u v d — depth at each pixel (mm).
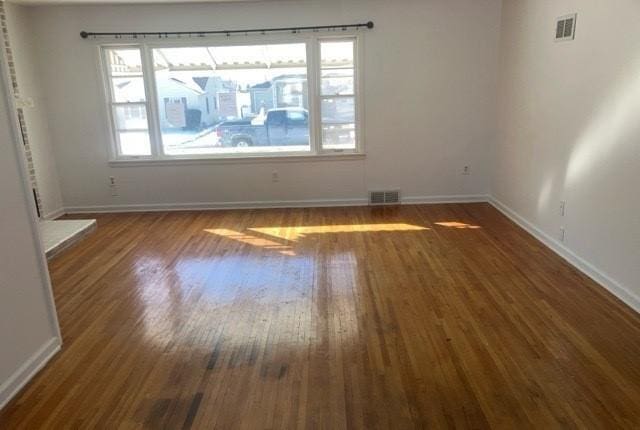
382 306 3381
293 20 5645
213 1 5516
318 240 4875
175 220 5762
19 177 2635
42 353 2781
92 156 6059
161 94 5992
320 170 6109
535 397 2361
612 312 3174
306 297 3574
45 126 5879
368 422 2236
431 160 6062
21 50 5445
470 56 5711
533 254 4270
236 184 6168
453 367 2631
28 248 2688
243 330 3115
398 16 5613
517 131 5129
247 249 4676
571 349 2756
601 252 3584
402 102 5875
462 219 5414
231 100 6004
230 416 2305
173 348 2918
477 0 5535
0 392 2414
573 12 3865
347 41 5773
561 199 4172
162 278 4008
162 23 5672
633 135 3133
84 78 5812
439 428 2182
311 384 2529
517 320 3107
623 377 2490
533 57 4660
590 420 2191
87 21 5648
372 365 2680
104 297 3662
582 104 3764
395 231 5066
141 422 2277
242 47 5816
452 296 3492
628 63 3162
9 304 2516
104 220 5852
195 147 6168
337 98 5938
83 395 2490
